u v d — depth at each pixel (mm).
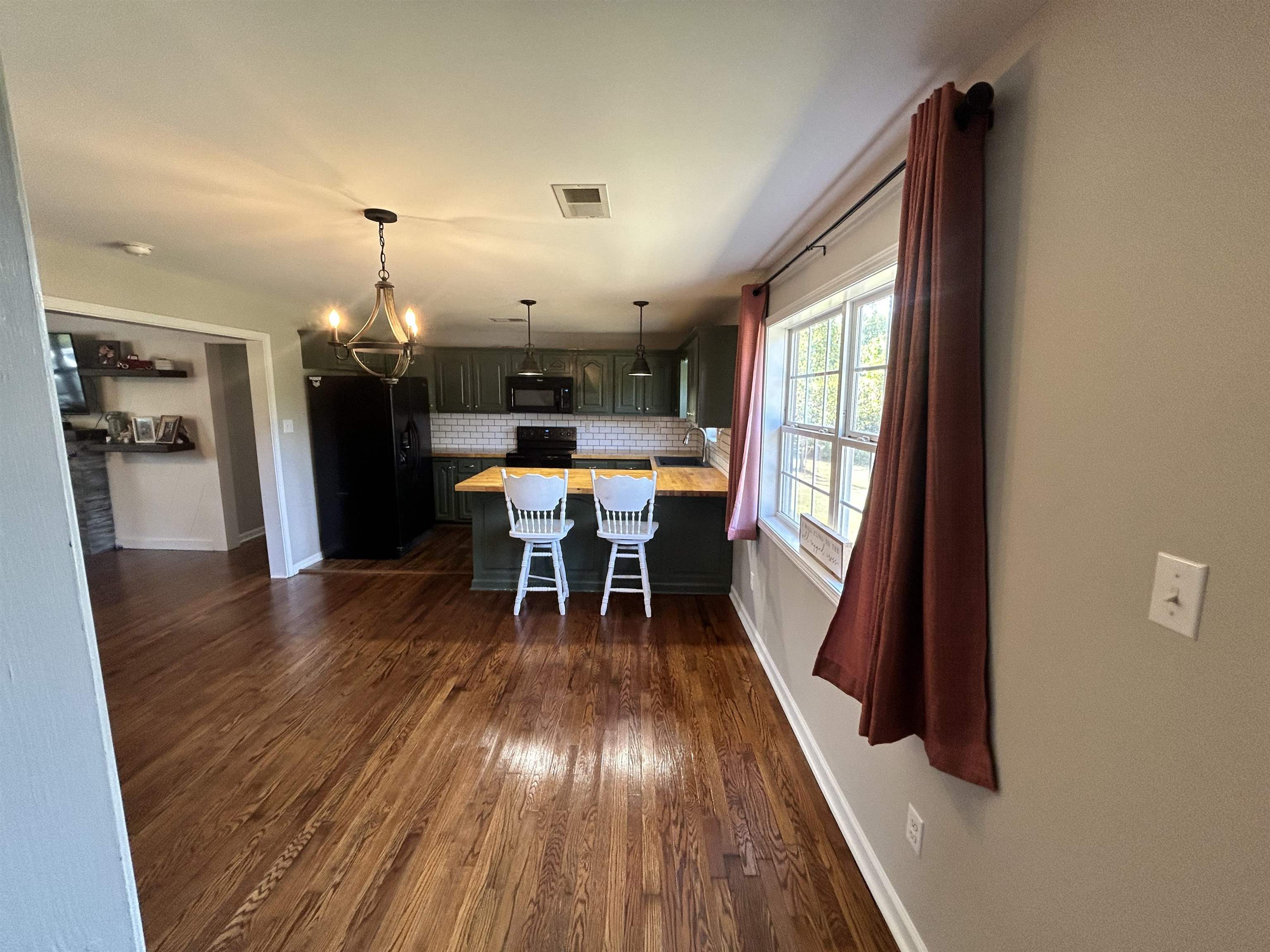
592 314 4754
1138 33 785
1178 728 742
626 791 2039
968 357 1123
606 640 3297
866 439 1970
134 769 2131
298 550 4664
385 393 4844
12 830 414
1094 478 876
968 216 1104
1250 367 644
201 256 2789
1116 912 843
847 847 1805
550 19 1021
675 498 4031
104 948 484
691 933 1517
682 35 1070
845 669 1556
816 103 1323
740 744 2320
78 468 5062
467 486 3910
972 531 1137
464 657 3064
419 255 2760
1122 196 819
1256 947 657
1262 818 645
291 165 1676
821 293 2168
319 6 984
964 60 1147
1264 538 633
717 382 3957
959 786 1234
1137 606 801
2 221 391
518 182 1798
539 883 1660
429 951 1463
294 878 1663
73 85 1248
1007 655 1081
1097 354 868
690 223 2189
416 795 2008
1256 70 630
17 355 403
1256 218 633
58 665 434
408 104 1334
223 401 5285
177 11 993
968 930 1201
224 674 2861
